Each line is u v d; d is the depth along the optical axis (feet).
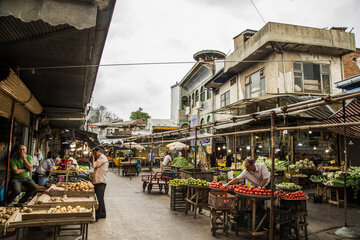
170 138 101.30
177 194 26.20
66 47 15.67
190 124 96.53
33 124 32.94
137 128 135.54
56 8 11.32
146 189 39.65
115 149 93.35
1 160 22.40
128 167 59.41
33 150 33.96
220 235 18.38
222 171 47.26
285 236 18.01
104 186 22.17
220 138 75.10
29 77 22.62
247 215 17.79
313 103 14.24
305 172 41.65
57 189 18.13
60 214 12.72
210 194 19.53
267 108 50.60
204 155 78.33
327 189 31.40
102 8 12.12
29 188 22.63
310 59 50.14
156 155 98.94
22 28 13.11
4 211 14.52
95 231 18.42
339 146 45.68
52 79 23.06
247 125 51.52
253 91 56.29
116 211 24.68
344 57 54.19
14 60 18.16
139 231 18.66
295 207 17.87
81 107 36.19
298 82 48.83
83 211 13.53
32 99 25.40
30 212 13.46
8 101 20.54
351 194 29.94
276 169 38.52
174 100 116.06
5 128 23.39
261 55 51.98
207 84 74.59
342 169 35.47
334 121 24.41
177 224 20.72
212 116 77.82
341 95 12.81
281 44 47.06
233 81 65.67
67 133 62.69
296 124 42.11
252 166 19.42
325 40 48.39
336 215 24.76
